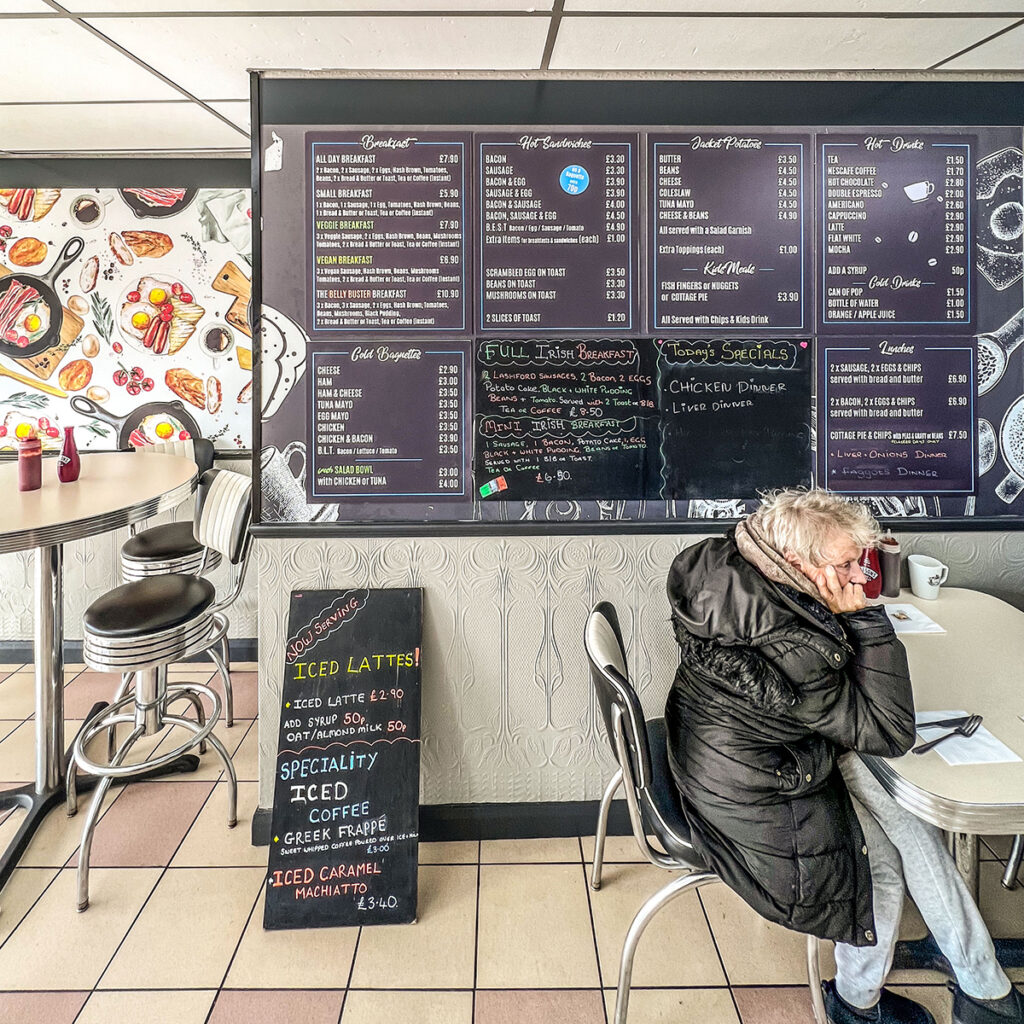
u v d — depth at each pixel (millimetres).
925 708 1310
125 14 1646
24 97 2260
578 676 1973
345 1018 1407
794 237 1936
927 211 1949
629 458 1958
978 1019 1310
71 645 3201
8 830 1979
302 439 1926
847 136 1922
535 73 1875
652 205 1915
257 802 2129
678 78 1891
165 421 3176
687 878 1306
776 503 1331
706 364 1948
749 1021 1407
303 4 1582
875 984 1330
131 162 3023
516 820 1984
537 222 1905
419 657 1869
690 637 1275
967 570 2016
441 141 1885
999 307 1979
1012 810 1019
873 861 1311
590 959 1560
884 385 1975
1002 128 1943
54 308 3098
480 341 1922
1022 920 1639
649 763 1294
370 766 1768
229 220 3076
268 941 1602
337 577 1929
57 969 1515
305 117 1877
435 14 1608
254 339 1896
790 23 1656
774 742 1233
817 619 1186
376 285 1902
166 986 1476
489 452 1941
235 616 3279
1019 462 2014
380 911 1653
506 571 1940
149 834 1974
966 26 1671
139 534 2758
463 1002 1446
